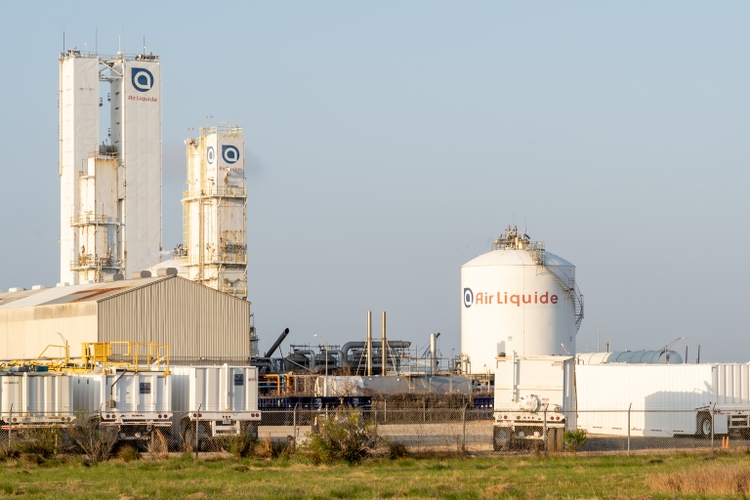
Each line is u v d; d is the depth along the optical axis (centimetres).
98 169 12950
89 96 13812
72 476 3938
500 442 5172
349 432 4544
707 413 6116
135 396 4950
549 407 5150
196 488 3506
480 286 9438
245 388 5178
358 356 10462
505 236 9762
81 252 12962
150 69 13975
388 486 3572
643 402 6353
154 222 13750
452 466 4350
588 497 3306
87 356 5834
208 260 11269
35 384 4850
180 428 5047
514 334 9294
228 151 11350
